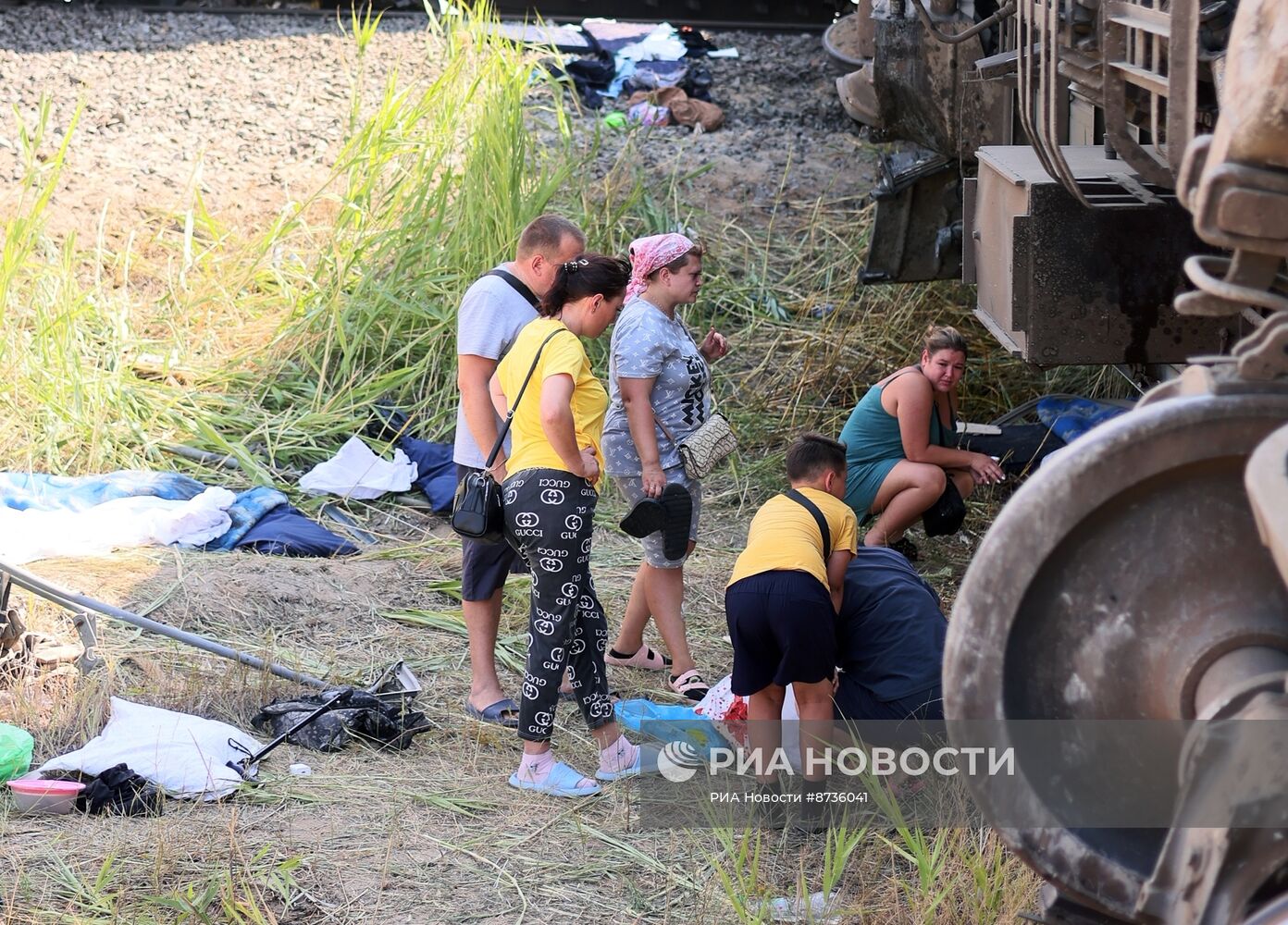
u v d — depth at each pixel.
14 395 17.72
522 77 21.70
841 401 20.28
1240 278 5.87
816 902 9.33
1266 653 5.83
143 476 16.66
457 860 9.92
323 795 10.66
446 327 19.64
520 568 12.41
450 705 12.46
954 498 15.20
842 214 23.86
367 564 15.60
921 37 16.33
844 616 11.07
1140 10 9.23
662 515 12.15
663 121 26.30
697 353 12.86
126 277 20.56
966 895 9.00
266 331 20.20
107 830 9.89
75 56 26.94
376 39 28.56
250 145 24.81
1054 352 12.20
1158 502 5.96
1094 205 11.11
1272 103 5.38
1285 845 5.34
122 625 13.24
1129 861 6.29
